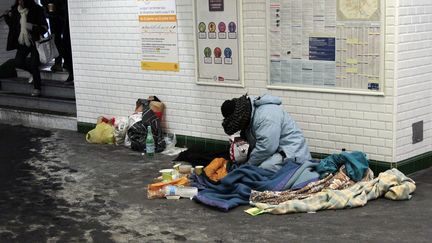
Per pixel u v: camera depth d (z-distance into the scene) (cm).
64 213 631
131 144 867
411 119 677
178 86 848
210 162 764
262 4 736
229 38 777
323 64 697
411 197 620
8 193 706
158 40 857
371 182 624
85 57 961
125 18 892
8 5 1276
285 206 593
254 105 681
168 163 792
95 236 564
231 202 614
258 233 548
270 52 738
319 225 558
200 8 799
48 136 989
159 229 571
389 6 639
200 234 553
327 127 709
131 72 903
